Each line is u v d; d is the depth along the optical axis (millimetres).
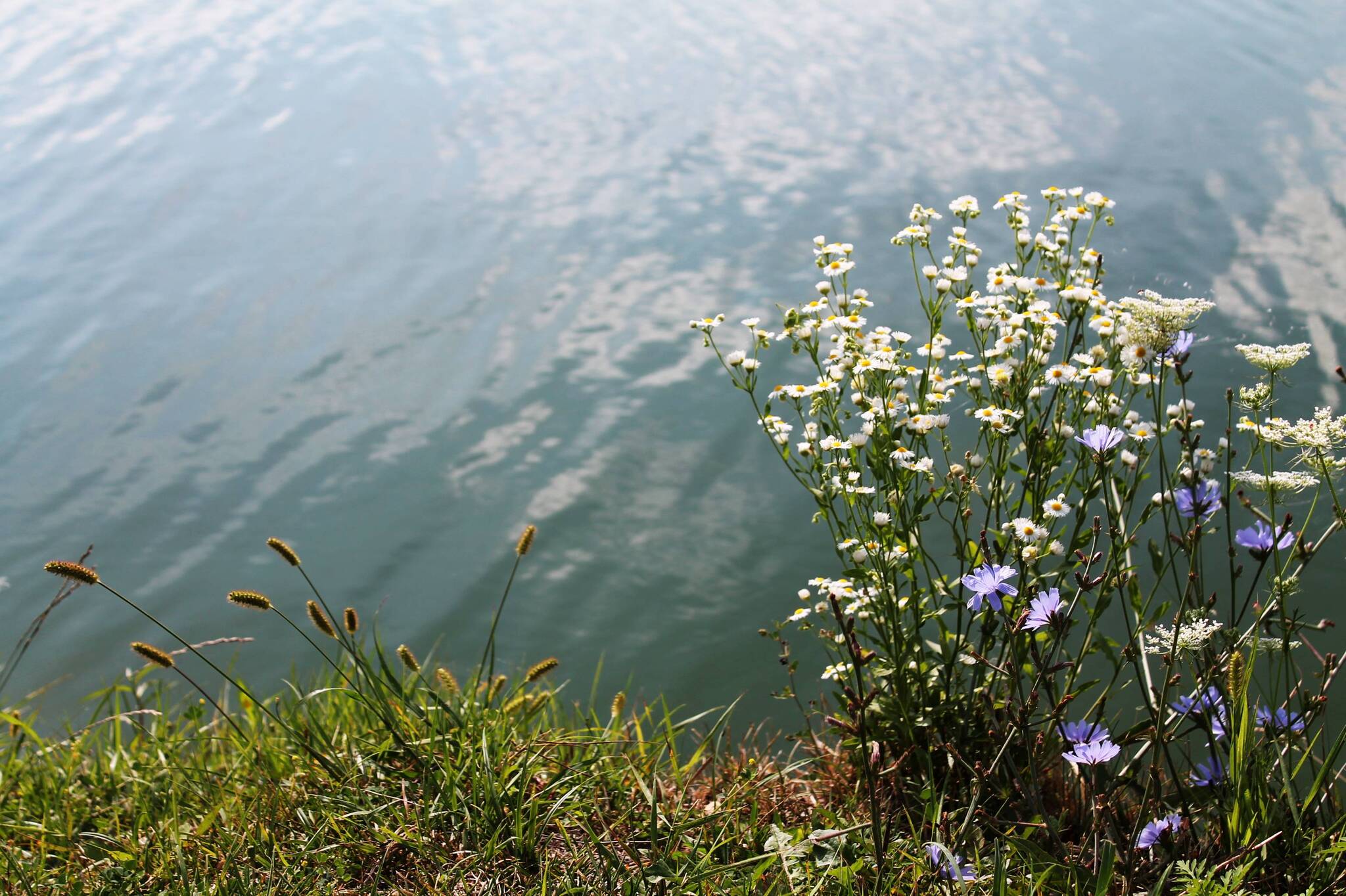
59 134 13578
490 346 8781
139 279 10070
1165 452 6492
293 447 7871
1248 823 2609
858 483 3201
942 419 3021
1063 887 2588
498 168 11672
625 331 8797
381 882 2914
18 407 8492
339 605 6555
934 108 12406
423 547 6898
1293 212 9359
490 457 7621
